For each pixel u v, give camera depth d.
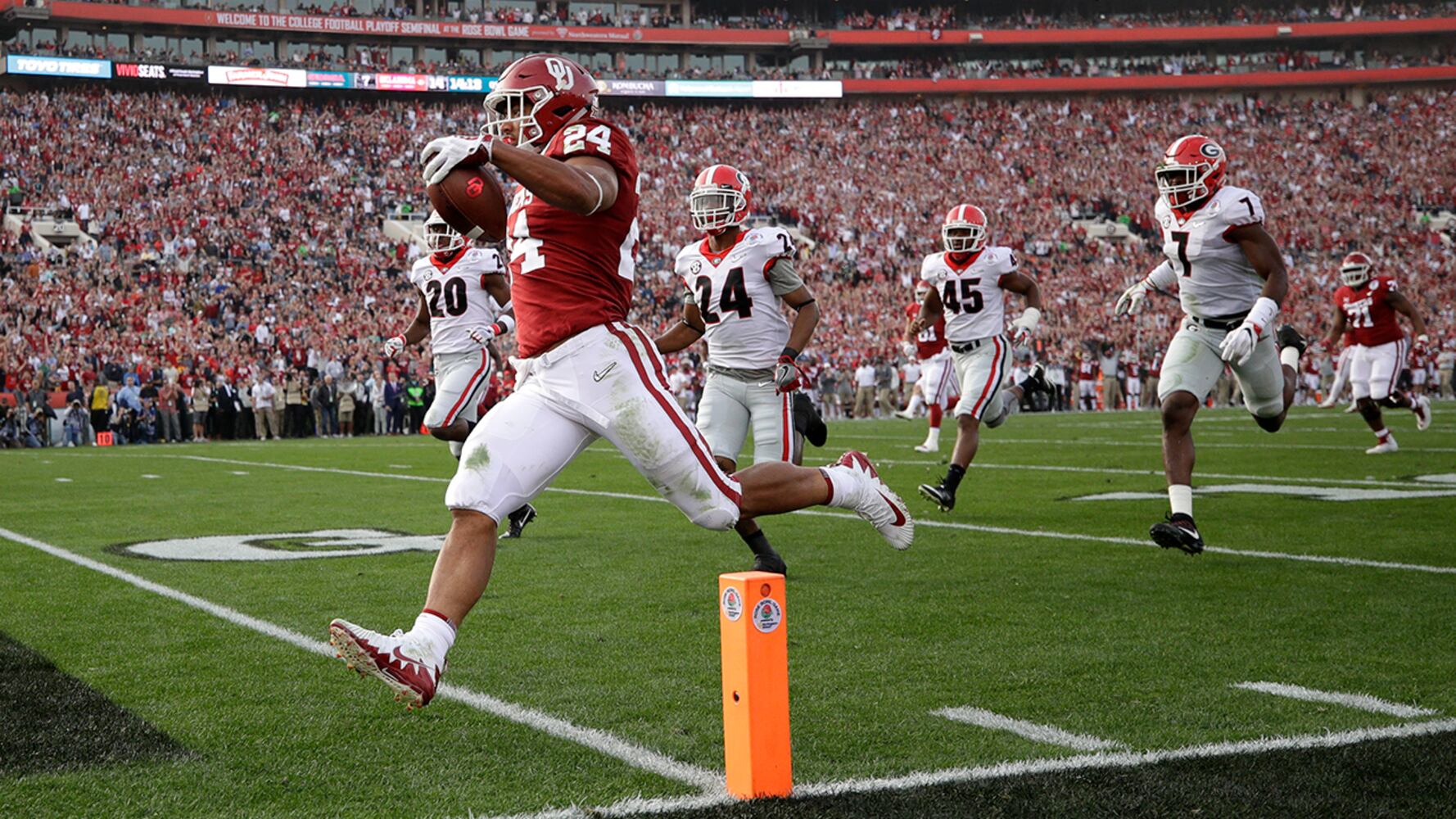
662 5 113.31
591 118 9.09
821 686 9.77
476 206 7.84
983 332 22.14
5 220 76.06
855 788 7.31
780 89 107.19
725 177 15.23
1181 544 15.23
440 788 7.48
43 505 24.41
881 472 30.09
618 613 12.73
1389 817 6.79
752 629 7.12
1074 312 85.81
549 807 7.11
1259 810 6.91
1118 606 12.76
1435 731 8.35
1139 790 7.23
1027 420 57.47
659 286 82.25
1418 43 117.75
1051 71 115.12
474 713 9.12
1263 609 12.51
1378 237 98.94
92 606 13.37
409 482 29.56
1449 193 103.75
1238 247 16.05
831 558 16.19
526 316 8.85
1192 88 112.69
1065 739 8.28
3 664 10.72
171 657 10.98
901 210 98.00
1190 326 16.47
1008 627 11.80
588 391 8.68
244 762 8.03
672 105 106.94
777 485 10.30
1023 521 19.86
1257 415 17.70
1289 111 112.31
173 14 94.50
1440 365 78.44
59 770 7.88
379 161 91.00
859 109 109.00
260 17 97.19
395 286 76.88
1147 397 77.75
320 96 97.19
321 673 10.36
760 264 15.27
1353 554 15.84
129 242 76.25
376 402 61.09
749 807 7.02
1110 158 106.19
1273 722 8.62
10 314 63.28
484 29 103.81
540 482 8.70
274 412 58.12
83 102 86.38
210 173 84.94
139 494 26.88
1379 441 32.12
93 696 9.66
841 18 117.50
